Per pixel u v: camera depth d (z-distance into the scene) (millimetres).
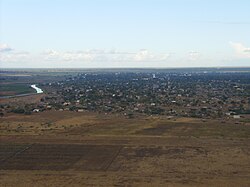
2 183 76750
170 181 77625
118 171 85000
